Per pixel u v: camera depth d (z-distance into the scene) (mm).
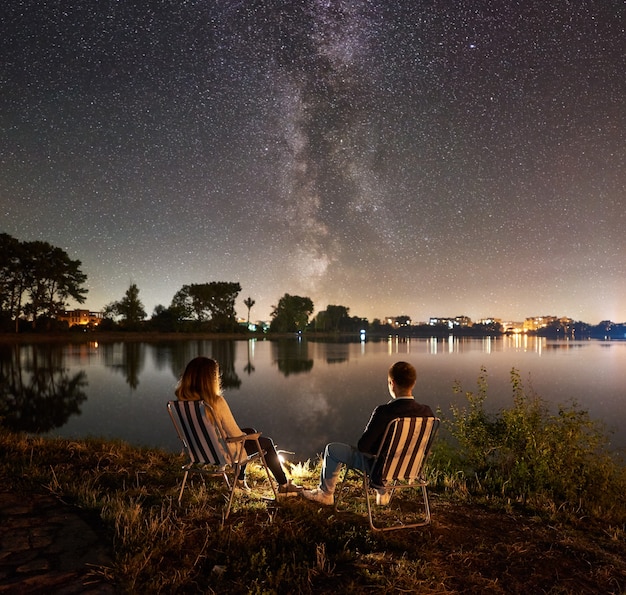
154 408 17734
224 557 3102
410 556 3299
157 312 103000
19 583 2707
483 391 6703
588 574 3285
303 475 5539
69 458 5566
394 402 3699
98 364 36781
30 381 26531
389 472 3650
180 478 4906
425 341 127250
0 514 3688
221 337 105938
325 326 179250
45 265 72125
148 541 3201
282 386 25391
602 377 30016
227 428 3760
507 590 2994
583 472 5496
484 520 4199
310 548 3287
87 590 2664
